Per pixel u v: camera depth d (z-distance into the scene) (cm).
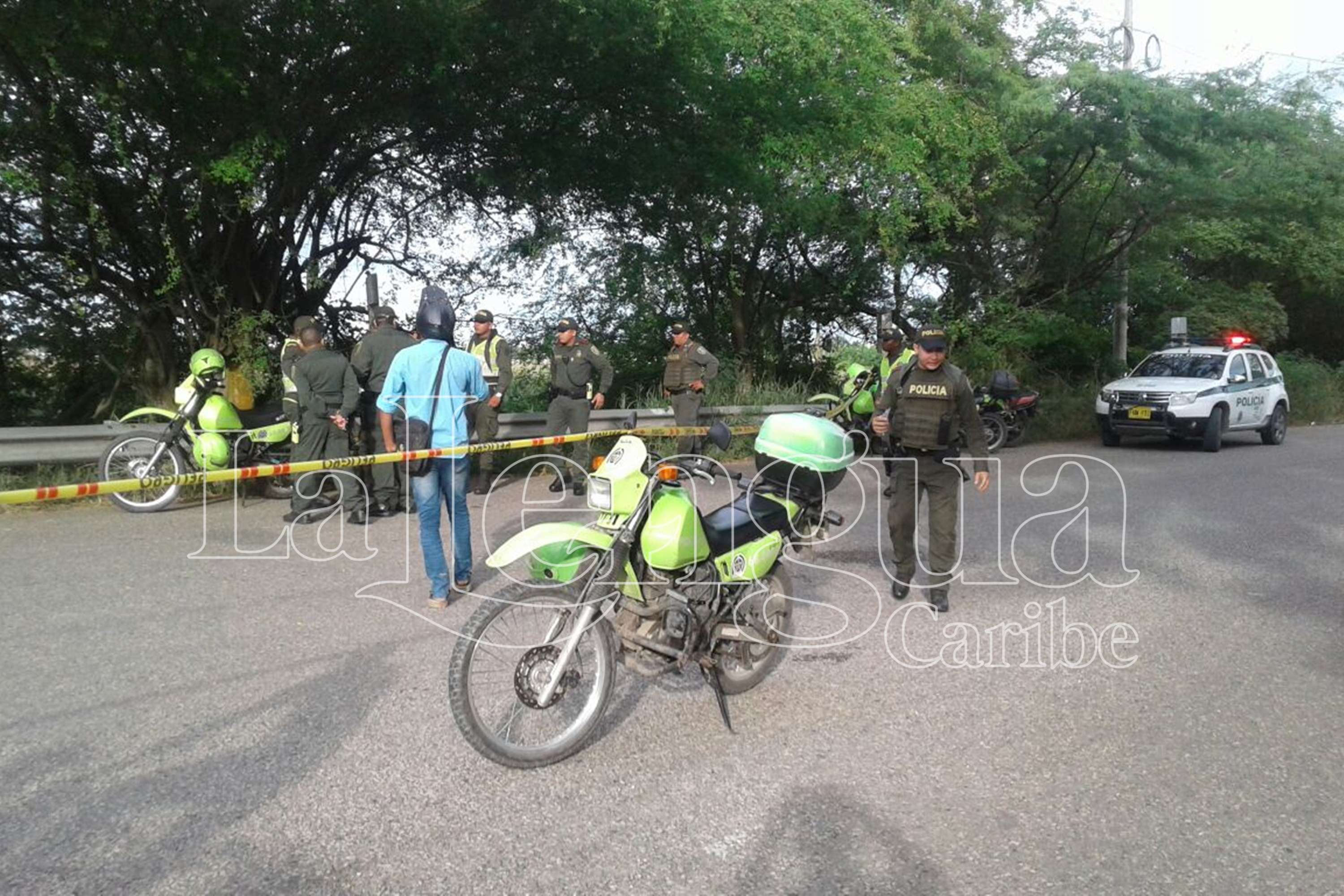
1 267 1271
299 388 852
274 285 1395
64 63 1016
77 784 374
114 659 510
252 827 346
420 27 1141
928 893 314
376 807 362
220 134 1134
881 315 2047
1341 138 2284
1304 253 2386
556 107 1410
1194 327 2358
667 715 455
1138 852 341
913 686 497
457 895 308
